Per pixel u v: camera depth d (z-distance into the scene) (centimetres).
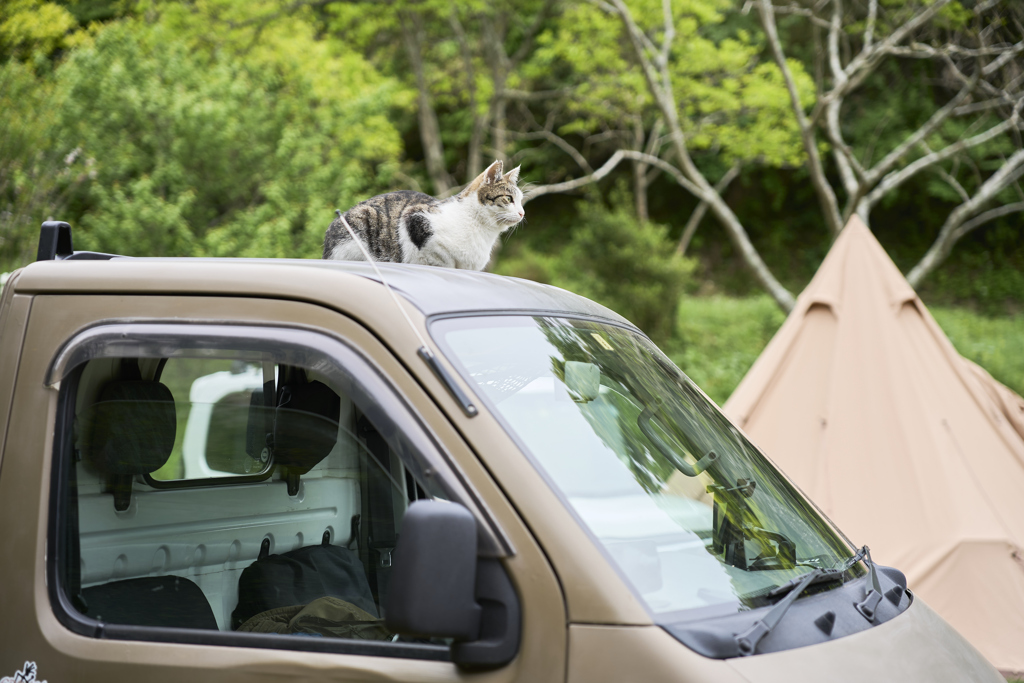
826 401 529
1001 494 484
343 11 1630
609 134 2166
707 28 1819
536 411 165
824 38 1830
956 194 2262
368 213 404
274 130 1303
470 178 1966
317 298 164
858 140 2188
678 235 2795
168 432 194
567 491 154
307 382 197
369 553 187
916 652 164
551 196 2903
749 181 2692
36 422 172
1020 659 421
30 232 809
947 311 2122
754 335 1780
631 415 186
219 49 1406
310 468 195
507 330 177
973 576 444
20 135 830
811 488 505
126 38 1242
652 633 136
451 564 132
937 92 2122
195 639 157
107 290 176
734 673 135
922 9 1168
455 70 2003
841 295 558
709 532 169
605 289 1702
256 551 196
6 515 168
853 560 191
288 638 153
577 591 138
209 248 1171
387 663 145
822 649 151
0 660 163
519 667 137
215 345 165
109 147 1159
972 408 517
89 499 179
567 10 1645
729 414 552
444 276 192
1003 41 1147
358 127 1420
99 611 175
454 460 145
